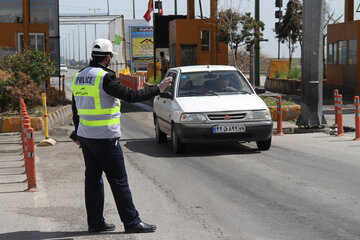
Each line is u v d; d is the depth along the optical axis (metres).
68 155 16.98
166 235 8.19
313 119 21.08
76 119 8.37
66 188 11.88
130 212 8.28
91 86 7.93
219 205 10.05
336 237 7.88
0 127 24.75
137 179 12.78
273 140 19.06
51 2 39.97
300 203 9.99
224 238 7.98
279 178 12.34
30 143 11.66
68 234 8.38
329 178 12.15
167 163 14.98
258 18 44.44
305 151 16.20
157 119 19.14
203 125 15.77
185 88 17.38
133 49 89.69
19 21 38.62
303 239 7.84
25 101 28.66
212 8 44.12
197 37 44.34
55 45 39.91
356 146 16.89
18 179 13.32
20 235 8.35
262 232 8.25
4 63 29.72
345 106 31.94
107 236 8.21
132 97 7.87
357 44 38.97
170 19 53.78
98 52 8.12
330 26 44.34
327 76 45.41
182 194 11.04
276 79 50.03
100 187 8.41
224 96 16.94
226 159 15.27
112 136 8.03
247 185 11.72
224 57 45.06
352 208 9.51
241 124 15.87
